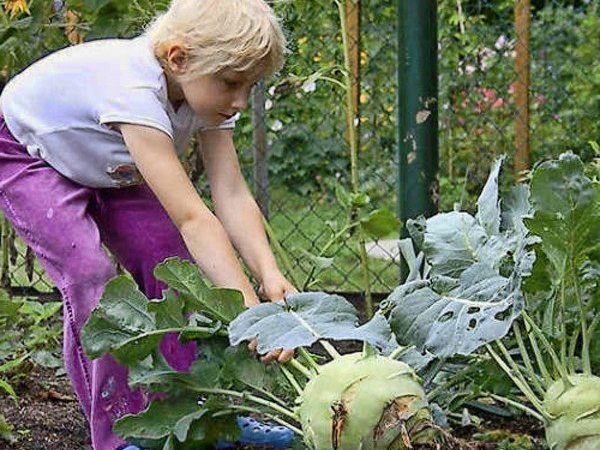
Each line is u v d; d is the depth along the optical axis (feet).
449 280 6.11
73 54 7.32
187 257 7.51
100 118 6.93
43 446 7.56
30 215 7.22
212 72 6.81
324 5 10.68
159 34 6.99
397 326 6.03
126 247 7.48
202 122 7.40
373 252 14.82
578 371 6.79
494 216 6.61
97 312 6.28
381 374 5.57
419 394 5.58
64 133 7.16
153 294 7.46
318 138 18.56
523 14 13.35
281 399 7.14
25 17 10.70
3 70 10.44
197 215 6.79
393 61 16.21
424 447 5.65
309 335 5.80
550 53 17.81
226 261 6.72
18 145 7.43
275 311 6.00
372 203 16.31
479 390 6.86
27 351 9.43
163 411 6.46
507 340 6.82
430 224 6.75
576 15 18.33
